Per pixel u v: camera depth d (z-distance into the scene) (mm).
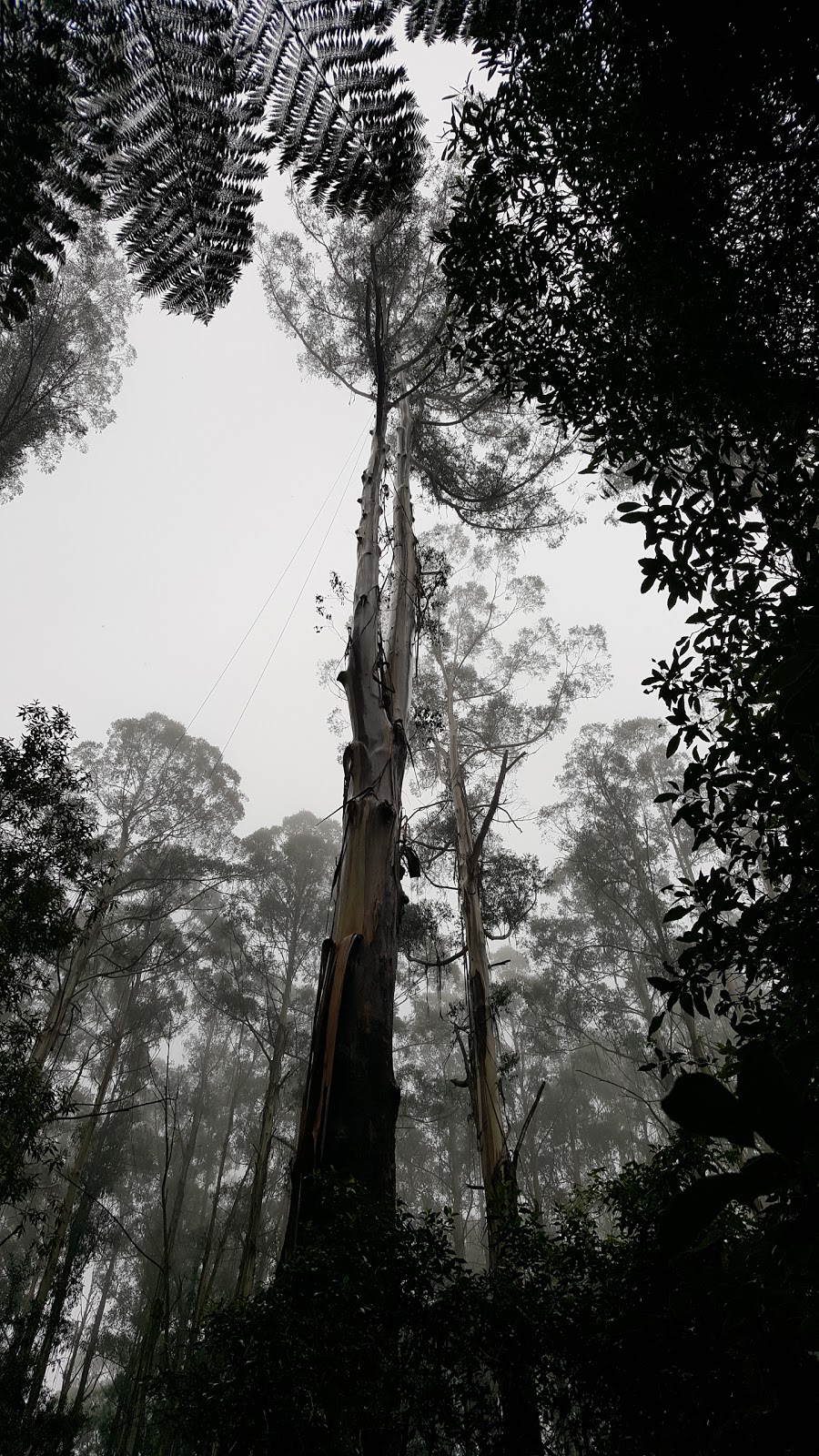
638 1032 16266
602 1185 3734
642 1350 2537
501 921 12695
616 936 17906
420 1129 21469
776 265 2145
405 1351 3070
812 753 1149
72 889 7117
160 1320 7777
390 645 8523
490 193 2654
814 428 1949
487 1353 2973
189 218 2705
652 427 2309
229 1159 21859
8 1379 8305
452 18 2508
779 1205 681
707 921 2023
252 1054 23781
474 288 2672
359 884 5996
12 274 2672
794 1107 451
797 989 1781
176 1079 22312
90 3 2357
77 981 13164
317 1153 4523
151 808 19516
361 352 13148
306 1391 2881
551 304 2582
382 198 2730
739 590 2078
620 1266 3059
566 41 2387
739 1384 2256
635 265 2334
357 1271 3223
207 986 19359
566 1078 20969
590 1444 2785
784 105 2010
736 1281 677
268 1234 17312
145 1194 20203
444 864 14891
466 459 13359
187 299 2826
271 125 2576
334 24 2479
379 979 5477
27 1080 6496
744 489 2105
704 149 2166
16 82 2387
